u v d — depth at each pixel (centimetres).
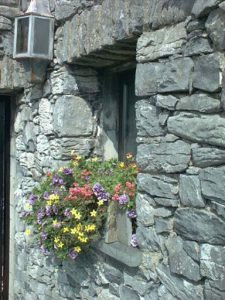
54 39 327
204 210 194
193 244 199
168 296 216
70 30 304
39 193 312
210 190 189
